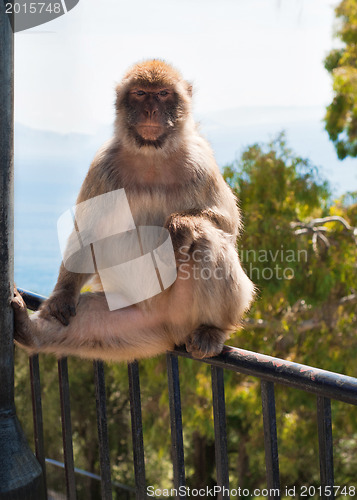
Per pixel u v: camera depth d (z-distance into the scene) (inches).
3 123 83.3
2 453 88.3
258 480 515.2
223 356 91.1
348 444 527.5
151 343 122.6
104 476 101.9
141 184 129.3
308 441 399.2
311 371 77.9
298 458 422.9
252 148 382.6
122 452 562.3
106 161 132.0
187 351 110.0
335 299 403.5
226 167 383.2
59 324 117.4
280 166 373.7
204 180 129.9
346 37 449.4
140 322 121.3
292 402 390.0
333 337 398.9
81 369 488.1
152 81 133.5
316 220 397.1
